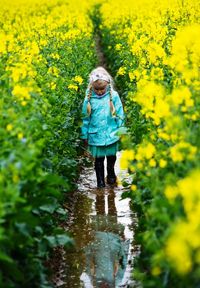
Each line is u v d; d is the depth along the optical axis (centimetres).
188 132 615
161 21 1675
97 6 3372
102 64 2309
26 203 640
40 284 673
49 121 887
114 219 983
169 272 559
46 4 3316
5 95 768
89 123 1116
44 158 746
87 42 1892
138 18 2041
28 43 1327
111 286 766
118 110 1110
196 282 499
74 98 1217
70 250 871
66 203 1038
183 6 1941
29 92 814
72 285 771
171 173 616
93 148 1115
